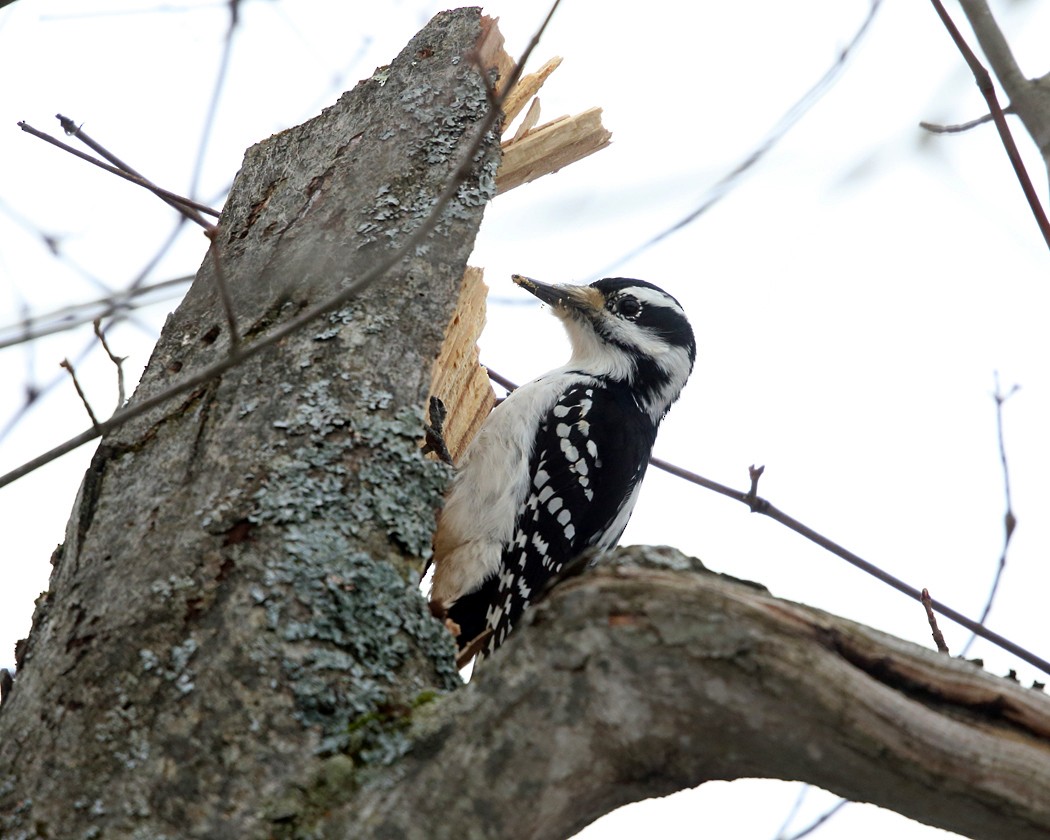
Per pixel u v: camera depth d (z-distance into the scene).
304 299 7.63
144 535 6.41
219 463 6.68
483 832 5.24
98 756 5.55
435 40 9.29
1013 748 5.17
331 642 5.98
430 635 6.30
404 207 8.19
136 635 5.90
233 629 5.90
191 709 5.64
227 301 6.07
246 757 5.50
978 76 6.88
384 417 7.03
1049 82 6.04
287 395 7.01
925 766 5.16
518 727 5.29
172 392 5.97
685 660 5.21
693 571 5.47
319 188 8.51
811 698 5.14
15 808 5.50
